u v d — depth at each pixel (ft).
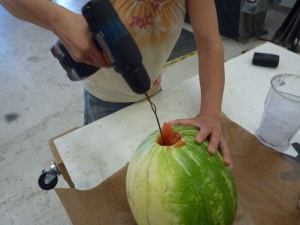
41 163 5.03
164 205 1.56
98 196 2.01
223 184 1.63
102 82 2.93
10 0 2.11
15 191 4.63
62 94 6.48
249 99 2.94
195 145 1.72
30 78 6.97
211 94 2.51
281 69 3.32
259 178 2.16
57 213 4.31
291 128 2.31
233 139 2.45
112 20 1.62
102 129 2.66
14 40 8.43
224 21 7.39
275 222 1.88
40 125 5.76
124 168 2.21
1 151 5.28
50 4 1.95
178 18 2.60
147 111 2.85
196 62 6.93
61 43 2.11
